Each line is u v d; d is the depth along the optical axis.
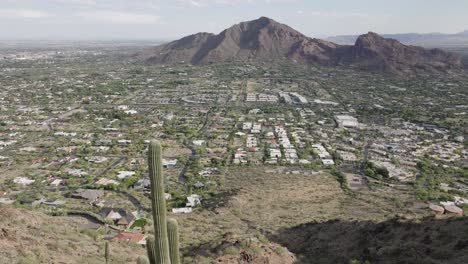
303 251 37.03
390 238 33.81
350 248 34.62
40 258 27.94
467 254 26.94
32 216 38.16
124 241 39.16
